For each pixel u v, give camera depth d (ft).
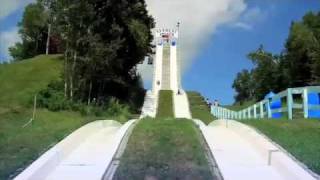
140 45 215.72
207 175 50.01
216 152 59.67
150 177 49.11
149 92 272.10
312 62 282.56
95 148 61.82
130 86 240.94
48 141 62.44
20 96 166.09
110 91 209.46
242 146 63.16
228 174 50.44
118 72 203.51
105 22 180.96
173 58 363.35
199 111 233.76
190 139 66.39
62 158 55.67
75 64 165.37
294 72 312.09
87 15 164.96
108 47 171.63
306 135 65.92
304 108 86.63
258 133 65.98
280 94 94.53
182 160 55.47
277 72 335.67
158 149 60.64
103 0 183.83
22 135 67.15
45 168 49.34
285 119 82.94
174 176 49.47
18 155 54.65
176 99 260.83
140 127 76.84
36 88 178.81
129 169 51.85
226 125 82.69
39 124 85.25
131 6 218.79
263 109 112.47
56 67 220.64
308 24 325.01
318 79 271.49
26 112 109.40
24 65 223.71
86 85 173.88
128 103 222.89
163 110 236.63
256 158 57.00
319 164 50.70
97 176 49.26
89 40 164.86
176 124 80.79
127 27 204.33
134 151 59.88
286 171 49.19
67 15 162.71
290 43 315.58
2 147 58.85
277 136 65.31
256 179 48.80
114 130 78.43
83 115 139.33
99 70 170.71
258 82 349.00
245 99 433.07
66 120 100.17
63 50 172.35
